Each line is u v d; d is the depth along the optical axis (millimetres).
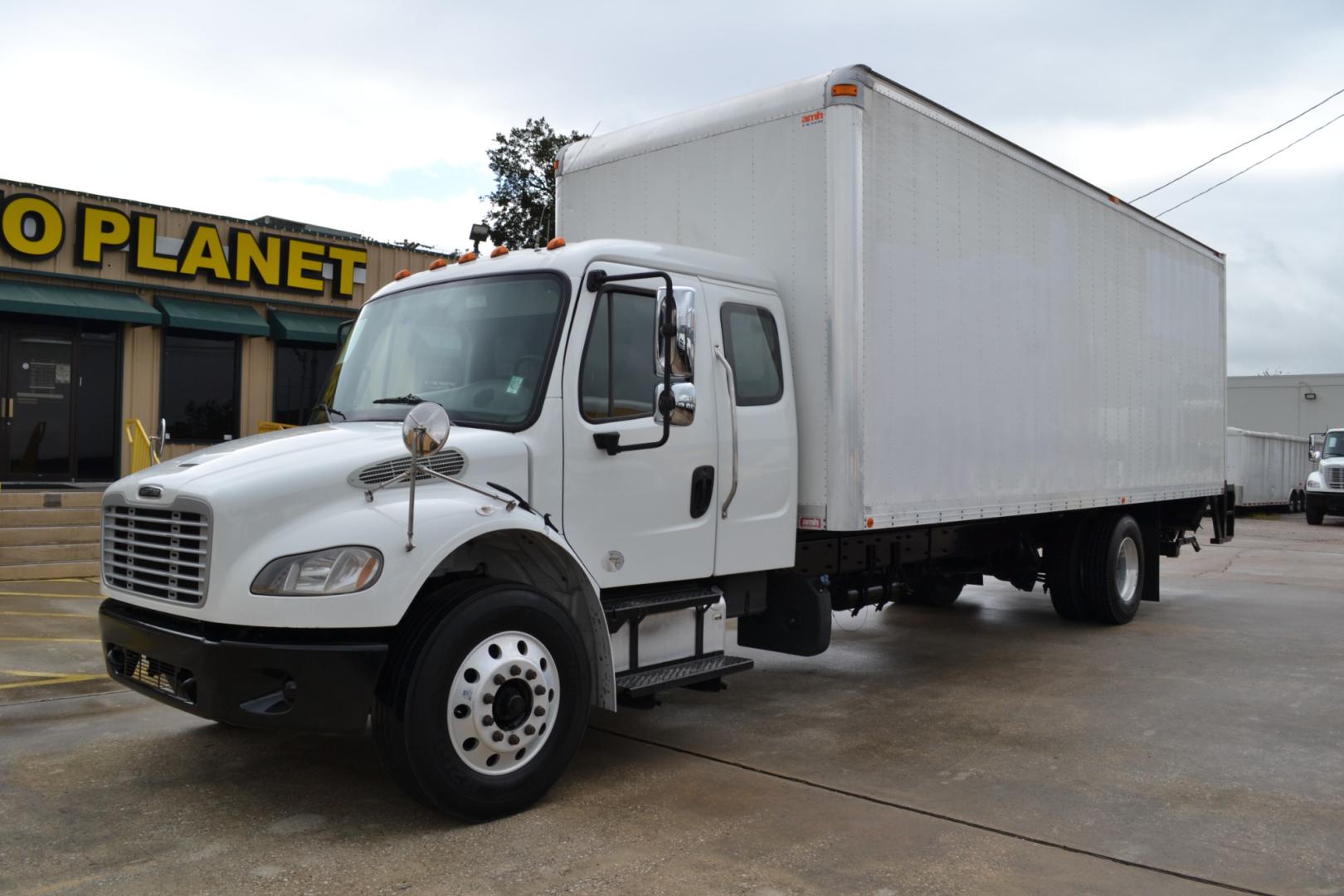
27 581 11641
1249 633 9633
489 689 4438
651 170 6895
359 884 3834
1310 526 27844
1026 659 8367
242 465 4438
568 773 5246
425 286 5660
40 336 15805
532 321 5098
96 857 4078
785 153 6227
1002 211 7613
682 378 5051
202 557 4254
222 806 4676
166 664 4469
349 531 4234
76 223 15570
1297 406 47031
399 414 5207
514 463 4773
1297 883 3949
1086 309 8820
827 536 6871
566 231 7438
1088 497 8852
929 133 6785
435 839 4297
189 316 16359
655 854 4156
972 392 7258
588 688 4883
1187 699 6953
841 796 4914
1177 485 10578
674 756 5578
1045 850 4254
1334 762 5500
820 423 6086
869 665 8094
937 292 6867
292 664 4133
